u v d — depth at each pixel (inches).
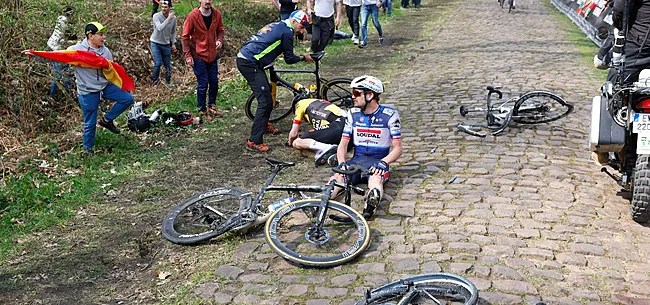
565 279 161.3
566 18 744.3
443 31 648.4
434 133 292.8
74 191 240.5
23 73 319.9
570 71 423.5
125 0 517.0
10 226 210.8
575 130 289.9
